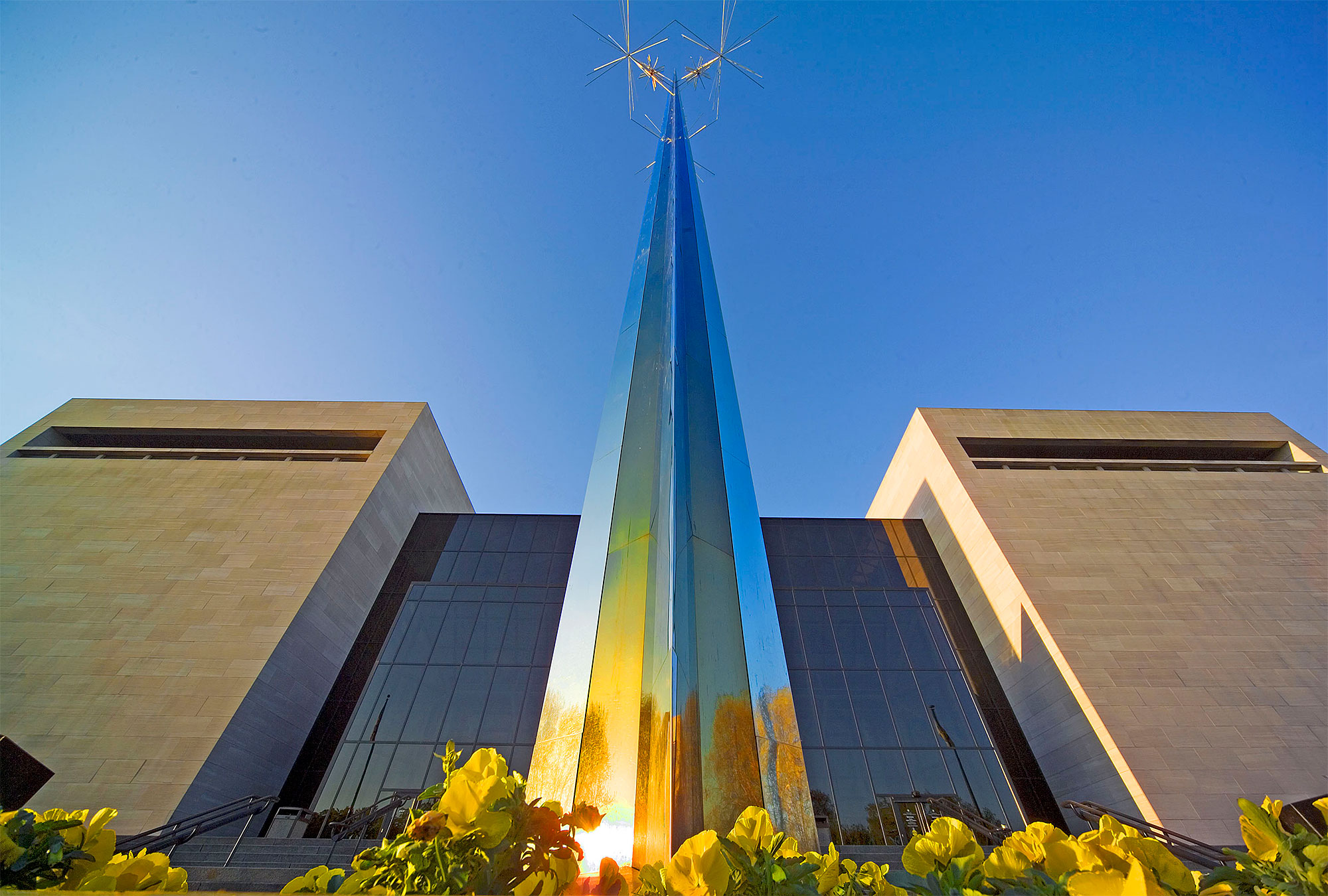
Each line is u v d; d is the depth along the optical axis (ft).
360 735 59.31
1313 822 26.96
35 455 77.66
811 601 75.92
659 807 11.54
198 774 48.24
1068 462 82.79
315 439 84.94
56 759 48.67
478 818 5.59
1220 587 65.16
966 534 76.07
